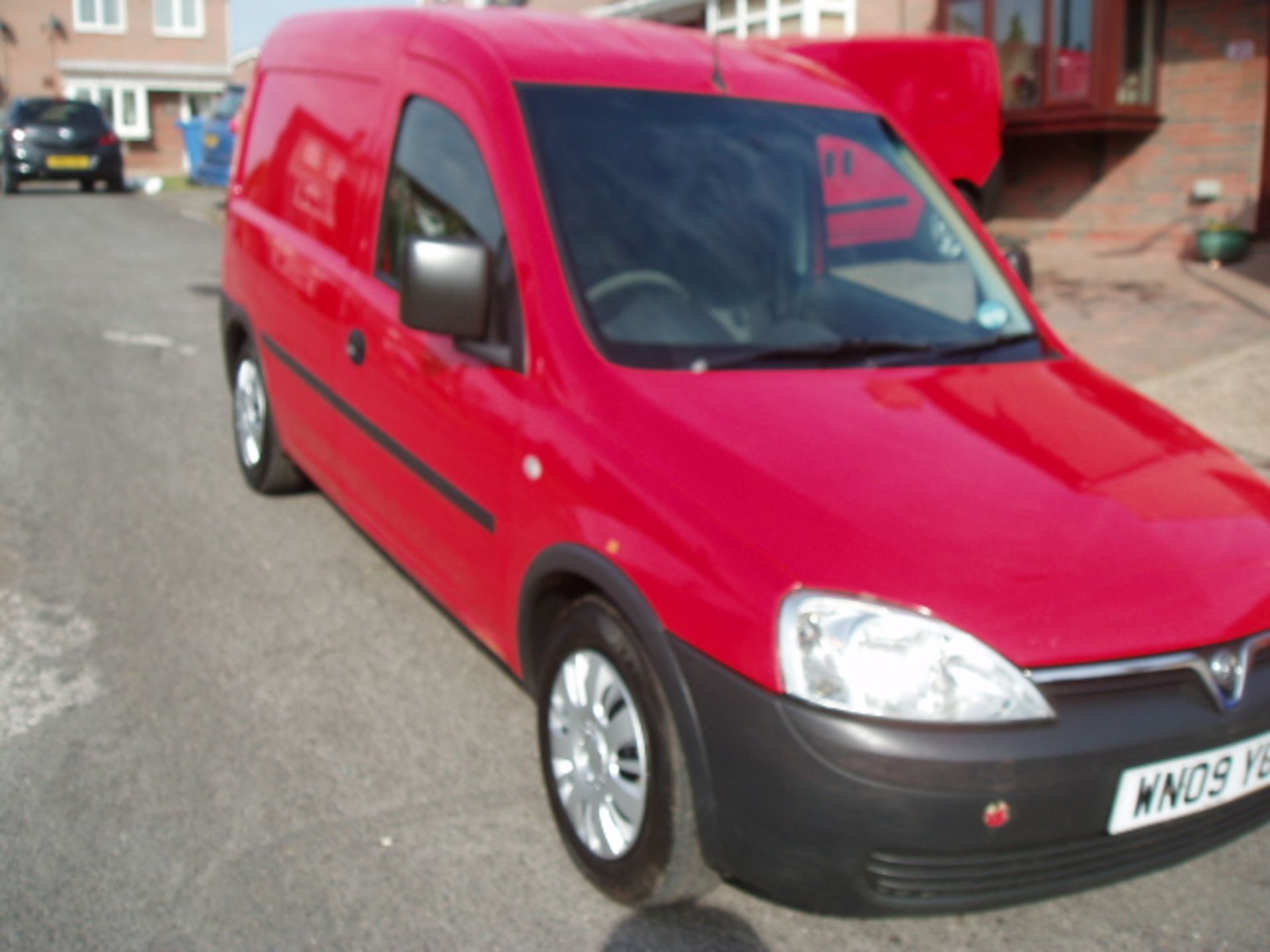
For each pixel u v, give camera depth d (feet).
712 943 9.63
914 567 8.59
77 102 81.46
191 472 20.77
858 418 10.30
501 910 9.96
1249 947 9.75
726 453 9.55
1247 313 30.71
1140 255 40.47
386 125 14.20
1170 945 9.76
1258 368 25.88
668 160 12.26
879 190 13.26
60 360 28.96
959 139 39.37
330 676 13.89
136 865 10.39
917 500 9.22
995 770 8.19
